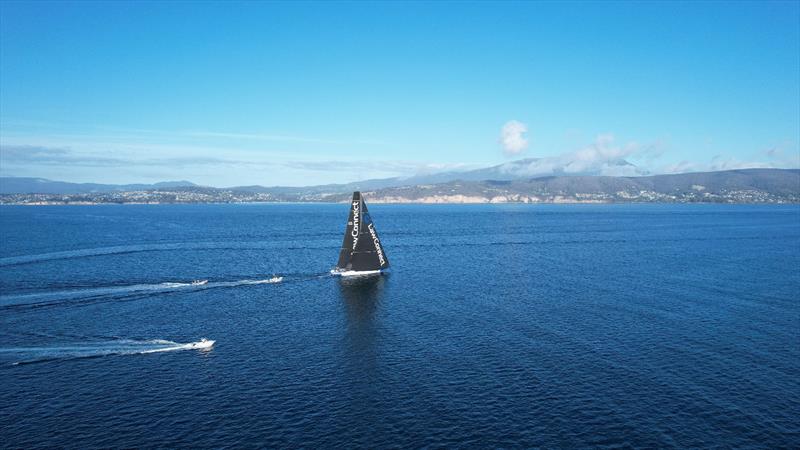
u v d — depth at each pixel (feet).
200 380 153.38
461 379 153.89
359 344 184.96
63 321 210.79
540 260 392.68
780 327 203.31
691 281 300.61
